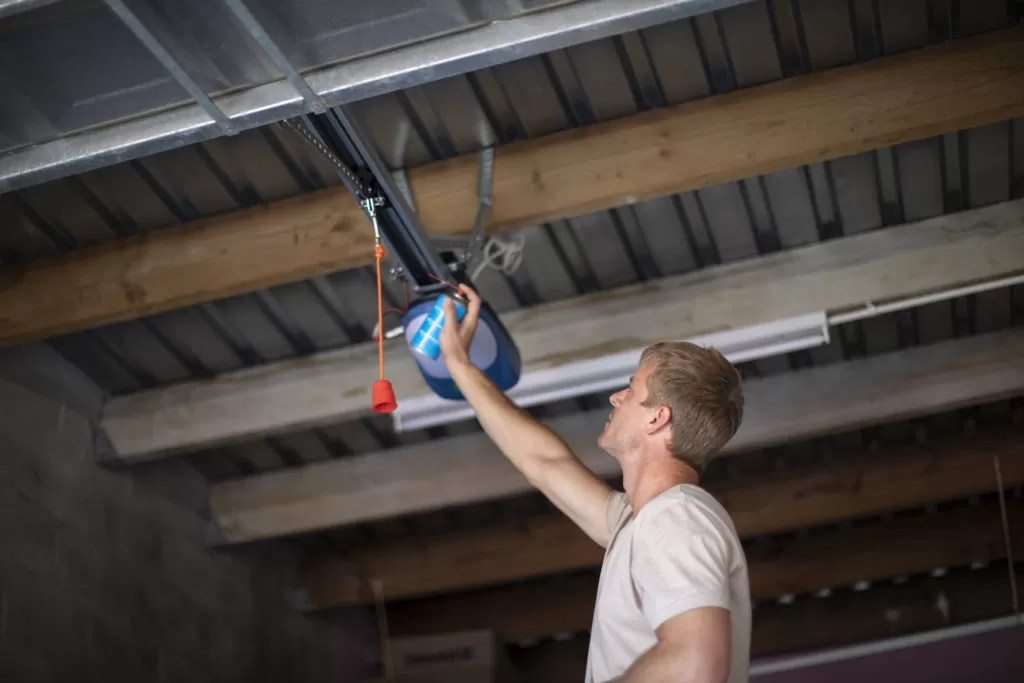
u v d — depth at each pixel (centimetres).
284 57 213
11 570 392
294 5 201
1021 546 593
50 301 372
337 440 508
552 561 575
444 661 600
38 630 399
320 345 441
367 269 401
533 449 199
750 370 477
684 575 142
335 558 600
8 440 400
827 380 472
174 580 487
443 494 502
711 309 403
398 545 596
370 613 650
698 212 389
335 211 355
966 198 391
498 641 614
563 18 217
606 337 407
